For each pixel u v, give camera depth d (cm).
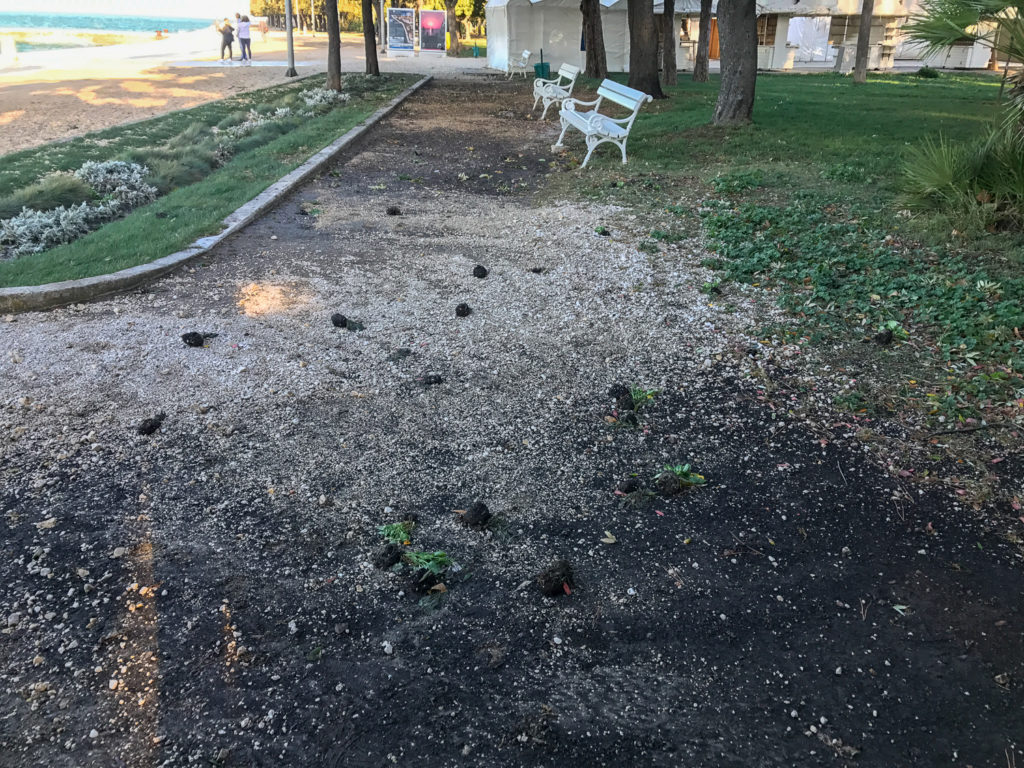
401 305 575
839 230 736
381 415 421
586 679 260
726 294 600
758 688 258
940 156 784
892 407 430
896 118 1491
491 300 590
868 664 267
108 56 3806
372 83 2292
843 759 233
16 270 598
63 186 880
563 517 342
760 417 425
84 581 295
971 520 339
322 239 737
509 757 232
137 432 396
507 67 2920
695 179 986
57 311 545
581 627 282
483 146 1278
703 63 2569
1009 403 425
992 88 2388
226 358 479
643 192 920
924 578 307
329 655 266
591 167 1084
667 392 453
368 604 289
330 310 561
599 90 1176
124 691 250
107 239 694
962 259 645
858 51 2536
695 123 1388
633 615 288
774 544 326
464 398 441
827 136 1247
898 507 349
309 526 330
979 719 247
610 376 471
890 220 763
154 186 961
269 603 288
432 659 266
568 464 381
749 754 235
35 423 401
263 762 228
